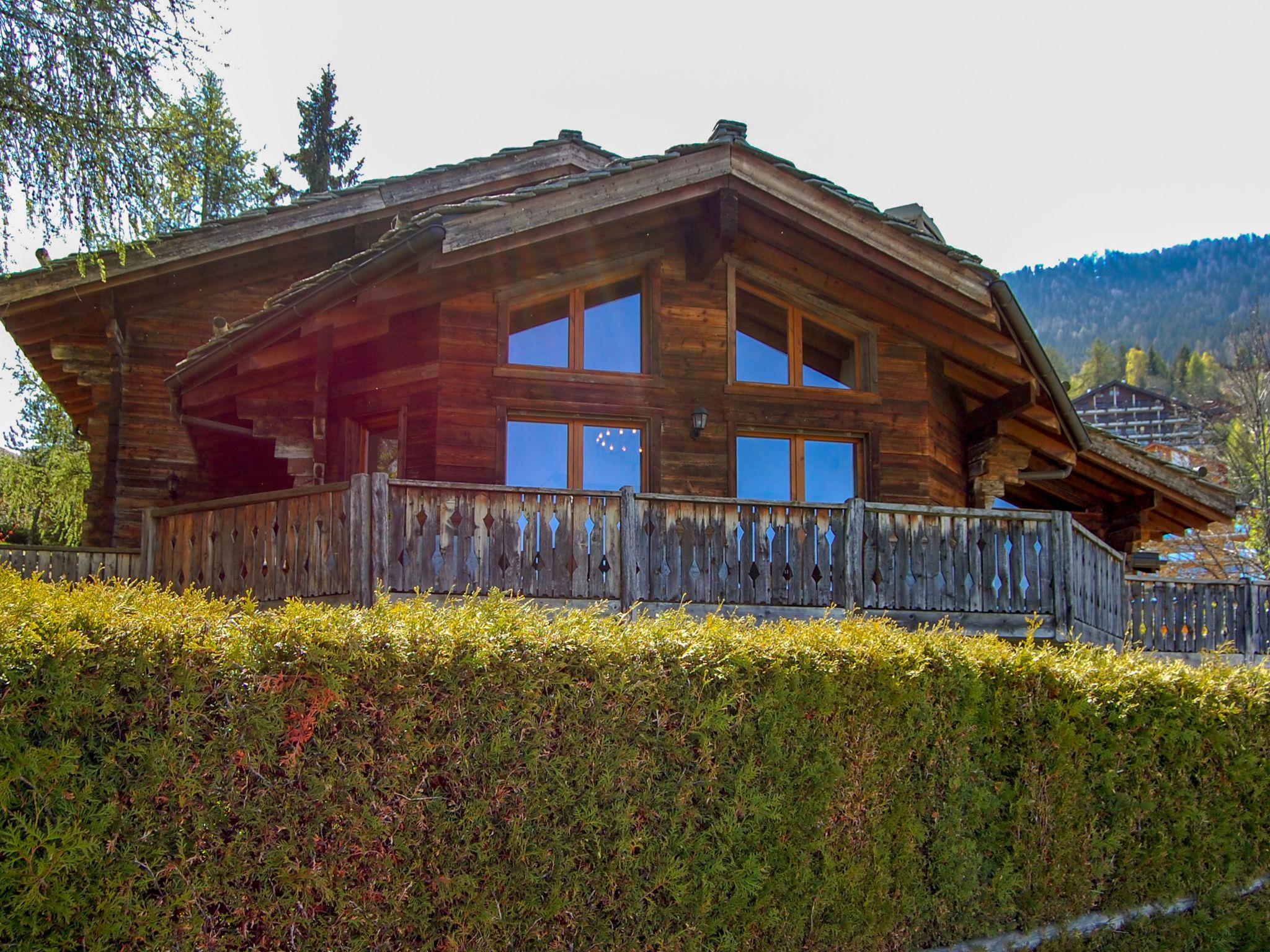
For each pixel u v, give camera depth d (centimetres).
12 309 1363
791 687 545
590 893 484
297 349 1113
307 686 429
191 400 1190
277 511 949
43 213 1013
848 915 555
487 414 1117
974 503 1348
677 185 1060
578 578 940
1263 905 721
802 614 991
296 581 920
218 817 407
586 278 1183
